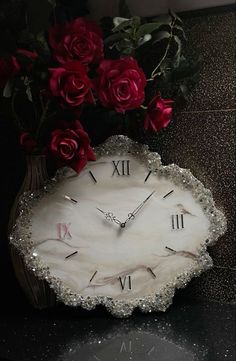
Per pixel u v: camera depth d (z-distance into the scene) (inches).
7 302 29.5
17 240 25.9
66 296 26.2
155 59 27.8
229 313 26.7
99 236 26.4
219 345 23.1
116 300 26.4
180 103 27.5
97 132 29.2
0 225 32.9
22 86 24.1
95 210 26.3
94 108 26.7
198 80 26.6
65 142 23.7
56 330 25.4
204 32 26.5
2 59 24.2
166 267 26.5
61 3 28.5
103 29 26.7
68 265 26.3
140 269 26.5
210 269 27.8
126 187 26.3
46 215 26.1
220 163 26.9
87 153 24.2
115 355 22.5
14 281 32.7
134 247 26.5
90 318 26.8
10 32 25.4
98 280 26.4
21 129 26.2
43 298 27.5
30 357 22.5
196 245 26.5
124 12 26.3
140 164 26.3
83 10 29.4
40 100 25.5
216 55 26.4
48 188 26.0
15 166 32.0
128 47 25.3
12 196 32.4
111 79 23.7
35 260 26.1
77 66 23.0
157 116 24.9
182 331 24.7
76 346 23.5
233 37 25.9
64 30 24.2
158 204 26.4
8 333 25.1
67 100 23.0
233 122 26.3
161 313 27.0
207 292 28.1
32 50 24.7
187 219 26.4
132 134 28.9
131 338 24.2
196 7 27.0
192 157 27.6
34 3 29.6
